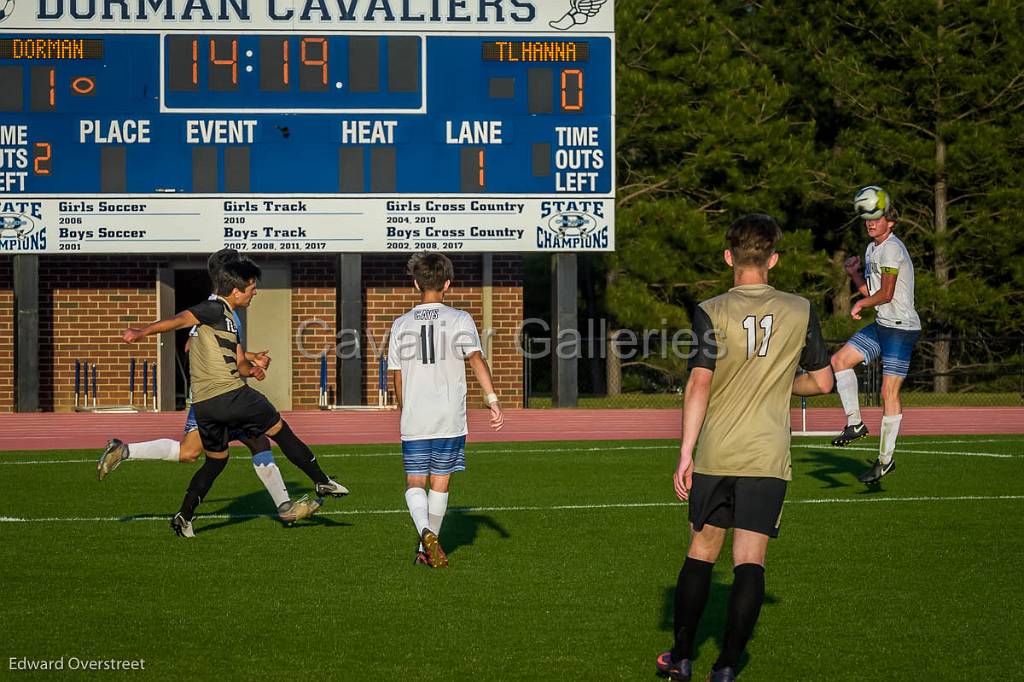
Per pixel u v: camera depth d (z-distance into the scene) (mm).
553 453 37000
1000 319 74000
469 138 54281
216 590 17391
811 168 76375
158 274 58250
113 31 53469
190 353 21500
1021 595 17109
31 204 53719
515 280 59094
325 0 53781
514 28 54156
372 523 23375
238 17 53656
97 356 58500
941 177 75812
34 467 33250
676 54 73562
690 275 73062
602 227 54969
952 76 74125
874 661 13805
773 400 12594
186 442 22656
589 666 13547
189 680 13016
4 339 58312
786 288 74562
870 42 76125
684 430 12547
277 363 59000
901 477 30250
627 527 22922
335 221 54312
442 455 19062
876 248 27328
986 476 30500
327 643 14523
